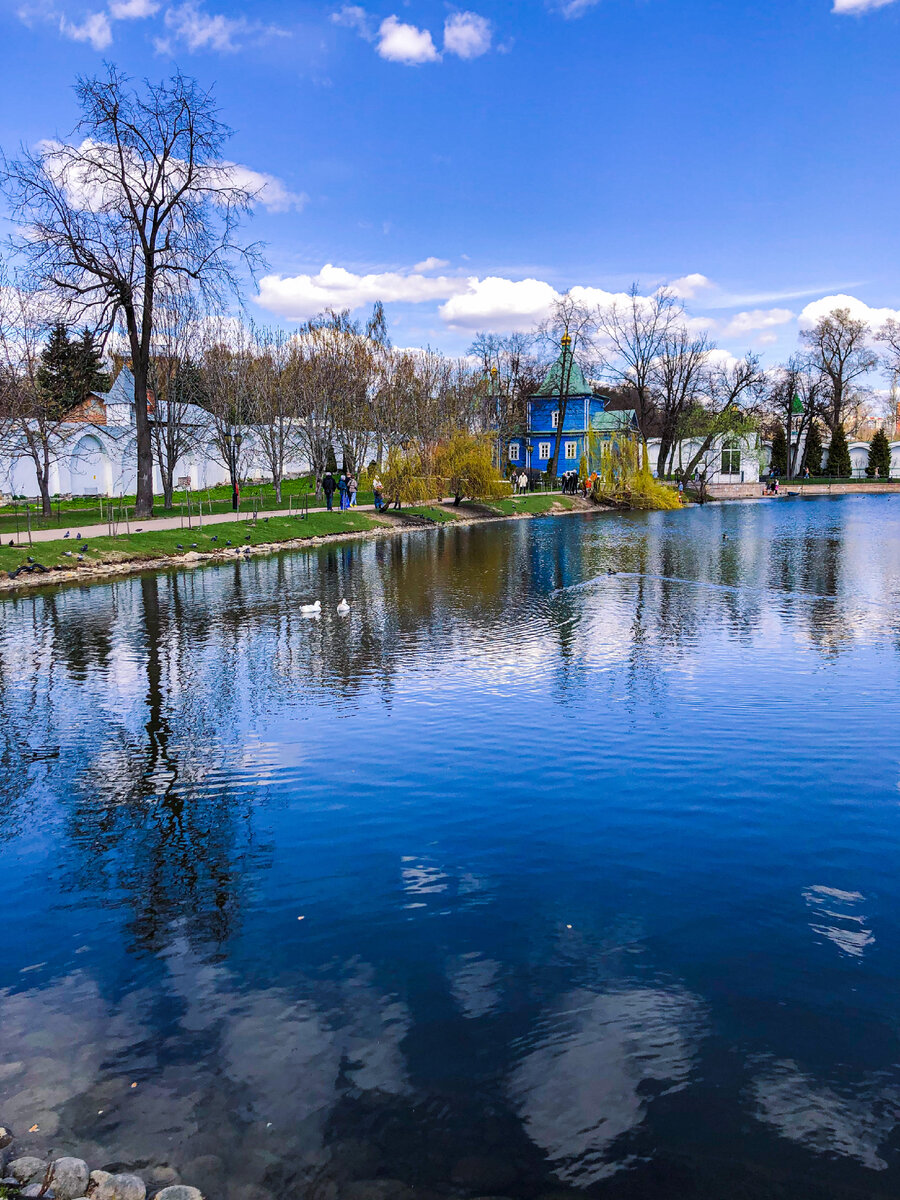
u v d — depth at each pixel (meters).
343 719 11.70
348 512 48.19
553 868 7.11
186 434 51.31
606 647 16.34
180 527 36.22
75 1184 3.70
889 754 9.98
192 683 13.83
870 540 38.53
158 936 6.09
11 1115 4.24
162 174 33.44
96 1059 4.68
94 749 10.55
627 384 80.06
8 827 8.20
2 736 11.13
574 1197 3.70
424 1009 5.12
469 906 6.46
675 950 5.80
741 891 6.68
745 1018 5.02
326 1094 4.37
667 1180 3.81
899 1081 4.46
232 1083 4.46
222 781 9.34
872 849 7.46
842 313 94.69
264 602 22.39
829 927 6.11
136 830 8.08
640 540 40.19
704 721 11.39
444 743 10.59
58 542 29.88
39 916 6.43
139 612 20.84
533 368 92.50
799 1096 4.35
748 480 94.81
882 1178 3.81
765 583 25.27
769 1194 3.73
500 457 78.62
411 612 20.69
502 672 14.38
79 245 31.94
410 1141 4.04
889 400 104.00
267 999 5.25
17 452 46.88
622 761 9.84
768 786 9.00
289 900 6.61
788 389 98.12
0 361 35.25
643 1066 4.57
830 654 15.43
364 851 7.50
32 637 17.77
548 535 43.62
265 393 47.25
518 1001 5.20
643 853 7.39
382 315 75.00
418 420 58.66
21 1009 5.18
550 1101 4.30
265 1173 3.84
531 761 9.87
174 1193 3.67
